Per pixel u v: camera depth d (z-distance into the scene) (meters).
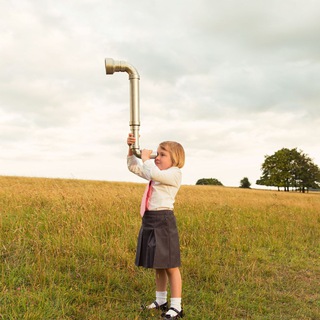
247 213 10.89
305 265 6.20
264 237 7.88
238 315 4.04
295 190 70.06
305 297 4.73
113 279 4.65
